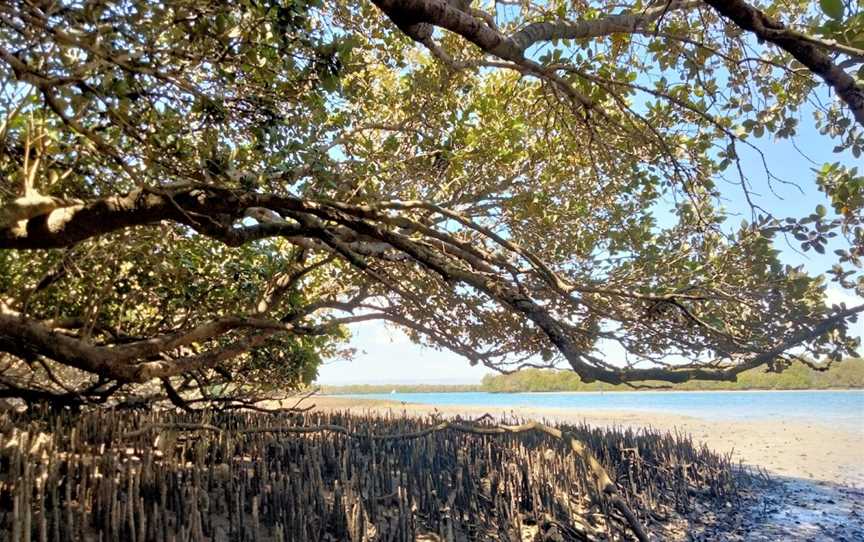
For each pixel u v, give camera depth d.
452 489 7.38
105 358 4.98
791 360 4.97
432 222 7.11
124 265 7.62
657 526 8.33
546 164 7.43
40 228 4.06
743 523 8.92
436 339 7.23
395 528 5.98
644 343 5.43
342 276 8.86
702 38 4.35
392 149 6.63
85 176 5.30
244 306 8.53
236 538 5.15
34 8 3.16
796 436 18.89
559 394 82.00
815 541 8.14
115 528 4.47
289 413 11.06
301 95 4.59
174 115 4.44
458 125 6.78
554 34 3.26
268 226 4.94
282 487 5.93
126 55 3.60
